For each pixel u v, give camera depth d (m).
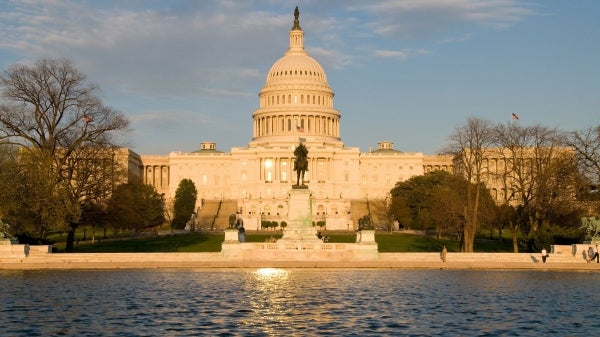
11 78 93.88
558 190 104.56
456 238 143.38
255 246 91.44
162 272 78.94
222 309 50.62
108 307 51.19
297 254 90.12
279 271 80.69
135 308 50.84
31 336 41.22
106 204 104.62
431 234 161.00
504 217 115.19
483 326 44.56
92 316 47.50
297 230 98.25
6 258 86.94
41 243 96.62
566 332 42.84
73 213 94.50
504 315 48.34
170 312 49.28
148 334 41.91
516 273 77.75
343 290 61.22
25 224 95.38
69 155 98.56
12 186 91.62
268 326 44.47
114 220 107.00
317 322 45.81
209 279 70.50
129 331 42.72
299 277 72.94
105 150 101.62
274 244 92.00
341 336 41.59
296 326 44.50
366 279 70.75
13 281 67.94
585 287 63.31
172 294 58.22
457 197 115.69
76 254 88.75
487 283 66.69
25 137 95.19
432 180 184.00
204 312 49.34
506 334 42.28
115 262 86.31
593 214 104.25
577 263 84.69
